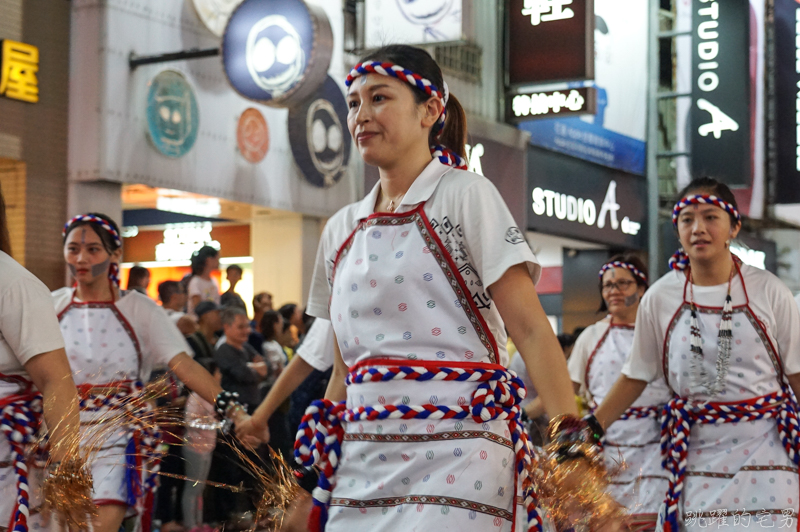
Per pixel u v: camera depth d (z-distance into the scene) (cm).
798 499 340
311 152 1056
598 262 1545
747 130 1438
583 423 198
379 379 206
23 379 284
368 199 223
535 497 200
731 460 345
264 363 615
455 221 206
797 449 340
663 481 441
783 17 1583
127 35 857
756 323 346
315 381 543
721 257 352
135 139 863
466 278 207
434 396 202
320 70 855
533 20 1271
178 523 527
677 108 1636
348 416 212
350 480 211
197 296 809
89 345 421
